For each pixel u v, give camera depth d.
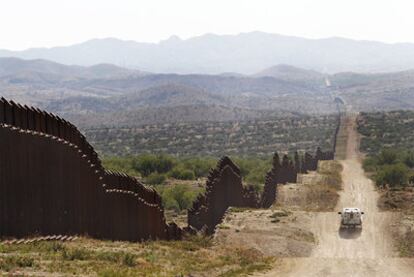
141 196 61.25
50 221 42.06
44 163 41.28
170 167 169.12
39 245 38.78
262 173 155.62
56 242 41.16
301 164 159.50
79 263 37.56
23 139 38.44
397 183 137.50
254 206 104.56
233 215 86.94
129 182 57.69
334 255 70.12
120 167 162.00
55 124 43.66
